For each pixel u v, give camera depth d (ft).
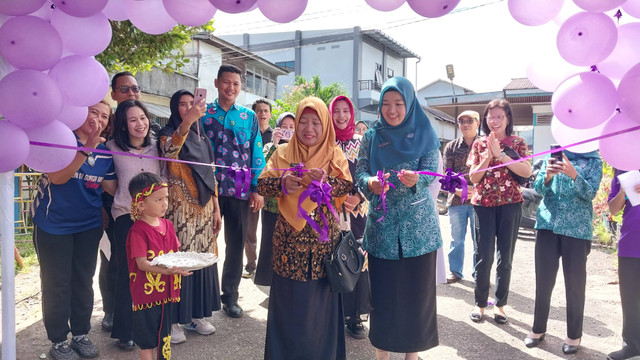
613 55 7.36
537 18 7.32
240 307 13.48
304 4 7.47
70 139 7.73
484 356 11.03
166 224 9.54
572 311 11.09
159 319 9.05
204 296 11.44
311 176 8.43
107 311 12.23
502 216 12.89
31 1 6.77
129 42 19.24
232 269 13.33
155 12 8.30
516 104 43.29
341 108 12.33
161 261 8.39
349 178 9.31
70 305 10.64
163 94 49.14
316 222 8.79
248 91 73.97
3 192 6.97
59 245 10.17
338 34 96.22
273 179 9.00
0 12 6.81
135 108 10.64
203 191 11.25
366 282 12.12
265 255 13.98
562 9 7.87
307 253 8.73
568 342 11.29
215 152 13.15
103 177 10.69
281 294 8.88
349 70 95.66
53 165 7.63
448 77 49.01
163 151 10.98
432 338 9.43
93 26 7.80
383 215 9.04
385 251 9.27
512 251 13.05
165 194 9.00
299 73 99.50
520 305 14.75
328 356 9.04
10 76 6.87
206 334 11.97
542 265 11.41
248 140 13.58
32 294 15.01
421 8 6.92
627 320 10.23
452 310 14.24
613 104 7.16
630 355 10.25
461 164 16.98
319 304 8.87
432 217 9.39
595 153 11.06
